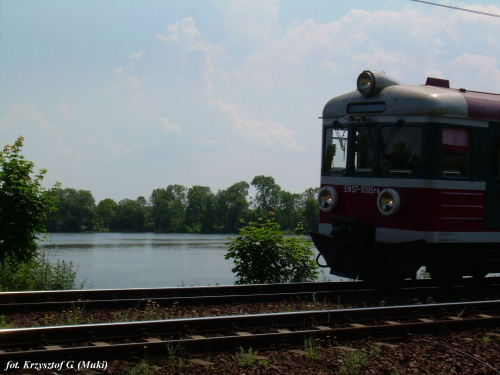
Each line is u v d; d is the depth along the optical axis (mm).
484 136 11828
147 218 67062
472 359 7145
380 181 11773
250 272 13734
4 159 14336
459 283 13016
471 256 12453
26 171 14258
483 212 11852
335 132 12734
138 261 25938
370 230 11977
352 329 8023
